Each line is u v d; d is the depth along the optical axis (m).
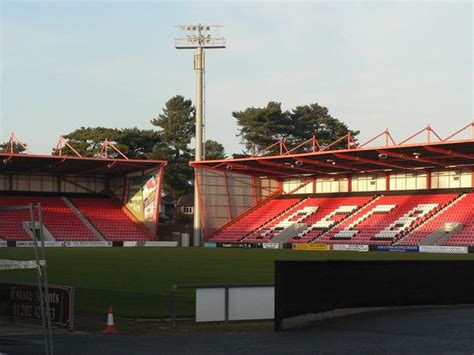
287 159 85.12
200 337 18.91
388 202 89.81
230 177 98.19
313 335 18.94
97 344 17.69
